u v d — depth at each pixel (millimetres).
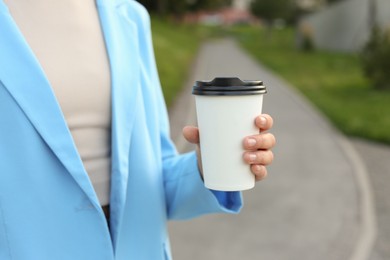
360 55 19203
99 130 1395
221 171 1327
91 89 1365
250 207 6203
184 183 1587
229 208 1554
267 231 5465
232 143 1305
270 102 15836
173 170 1645
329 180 7527
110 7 1484
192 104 13422
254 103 1293
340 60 31156
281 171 7984
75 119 1342
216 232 5391
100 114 1392
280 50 42156
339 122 12258
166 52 24516
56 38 1349
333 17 38344
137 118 1476
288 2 61625
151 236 1513
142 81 1549
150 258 1515
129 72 1451
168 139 1710
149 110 1556
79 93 1343
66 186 1289
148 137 1522
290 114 13773
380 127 11398
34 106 1248
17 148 1241
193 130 1408
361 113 13266
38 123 1249
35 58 1264
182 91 15852
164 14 49594
